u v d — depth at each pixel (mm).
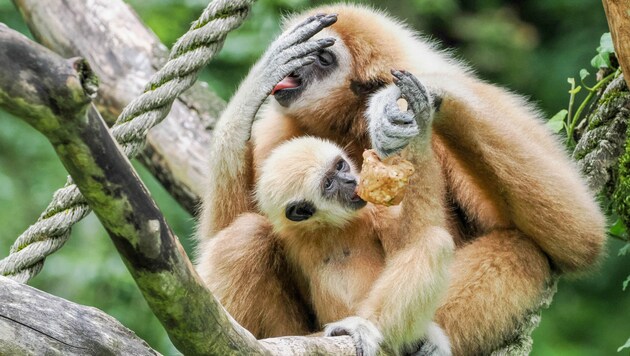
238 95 12414
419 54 13062
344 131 13203
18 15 24250
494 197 11906
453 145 11570
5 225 22578
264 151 13227
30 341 8008
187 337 7980
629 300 27047
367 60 12750
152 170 16438
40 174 23859
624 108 13312
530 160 11516
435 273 10609
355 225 12070
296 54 11945
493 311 11922
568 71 29125
